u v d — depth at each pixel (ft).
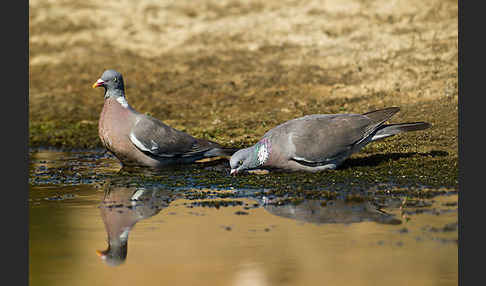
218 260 33.32
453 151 50.62
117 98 51.44
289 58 76.48
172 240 36.29
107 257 34.30
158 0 92.79
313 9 84.53
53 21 91.66
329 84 69.67
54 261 34.09
